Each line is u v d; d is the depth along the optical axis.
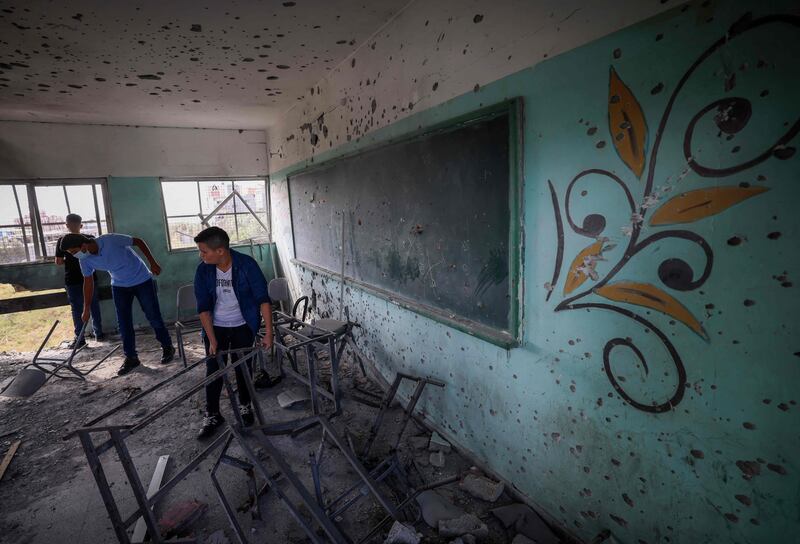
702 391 1.17
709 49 1.02
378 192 2.80
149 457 2.45
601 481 1.52
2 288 6.09
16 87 3.28
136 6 2.03
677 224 1.15
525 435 1.84
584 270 1.43
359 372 3.51
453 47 1.89
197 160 5.41
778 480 1.05
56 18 2.11
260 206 6.23
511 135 1.61
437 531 1.79
